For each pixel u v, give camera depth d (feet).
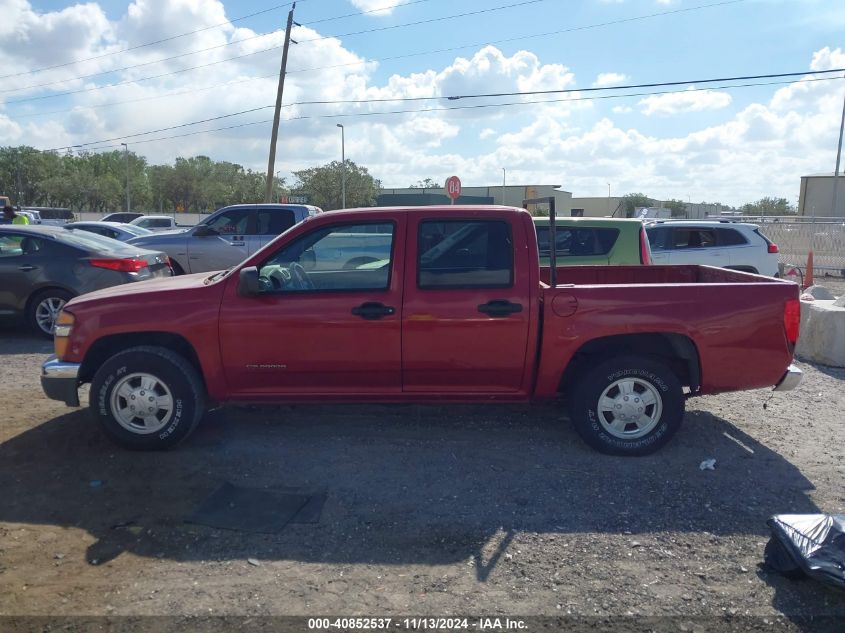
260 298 18.02
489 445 19.15
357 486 16.56
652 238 45.75
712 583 12.67
